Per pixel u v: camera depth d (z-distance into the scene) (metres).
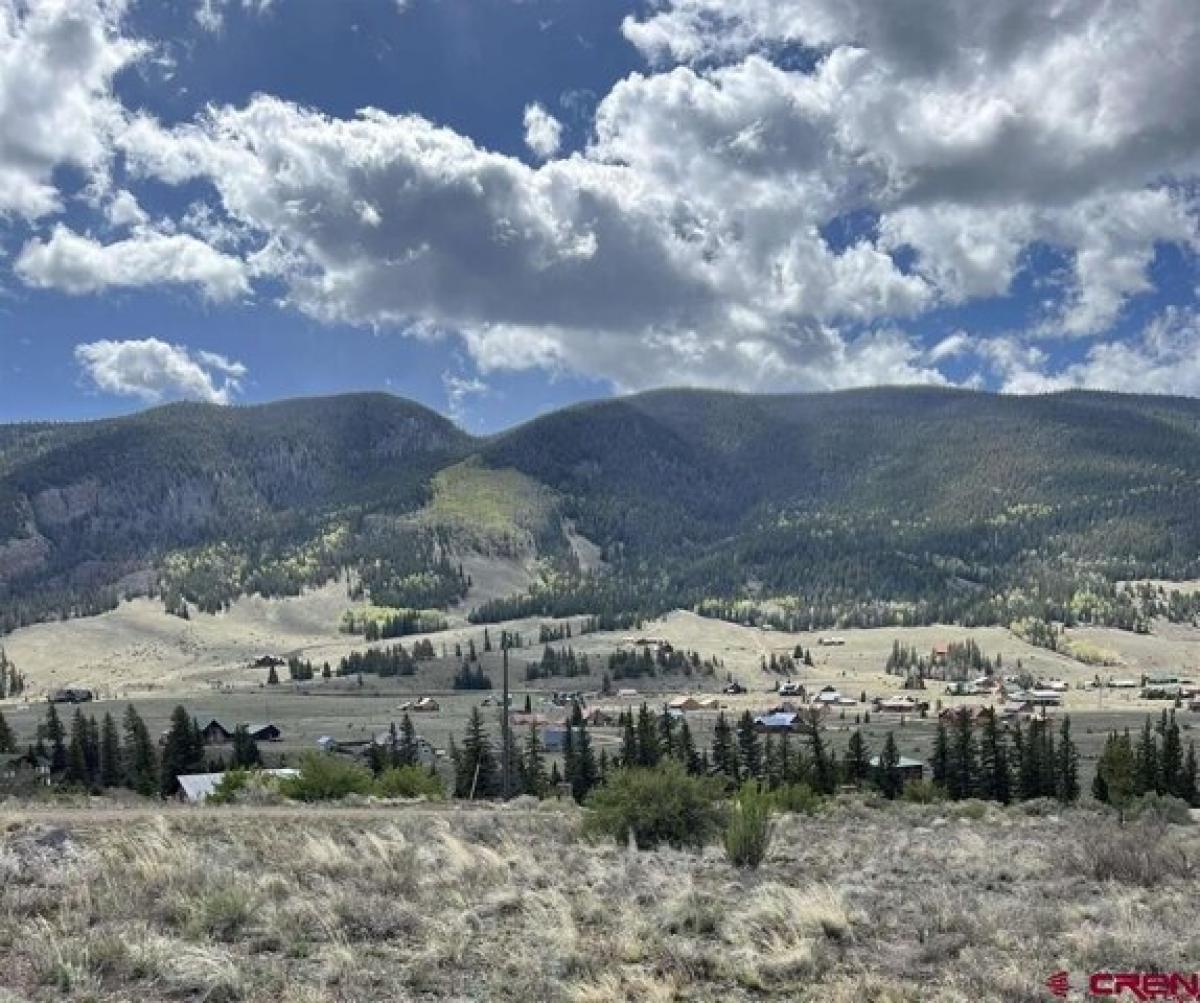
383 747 93.81
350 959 9.29
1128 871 15.30
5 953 9.27
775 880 14.75
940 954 10.30
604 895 13.03
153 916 10.68
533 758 84.94
